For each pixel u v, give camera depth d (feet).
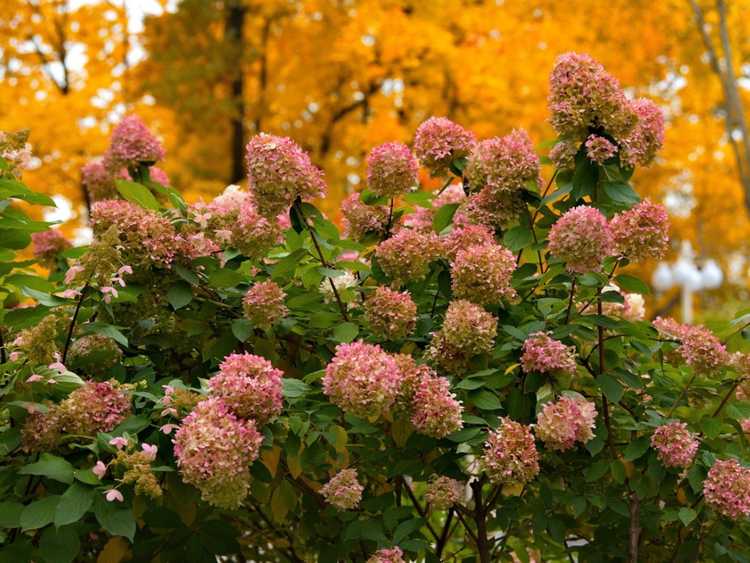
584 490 7.79
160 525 6.83
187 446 5.81
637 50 45.88
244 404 6.19
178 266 7.34
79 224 34.27
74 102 33.53
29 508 5.96
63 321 7.01
